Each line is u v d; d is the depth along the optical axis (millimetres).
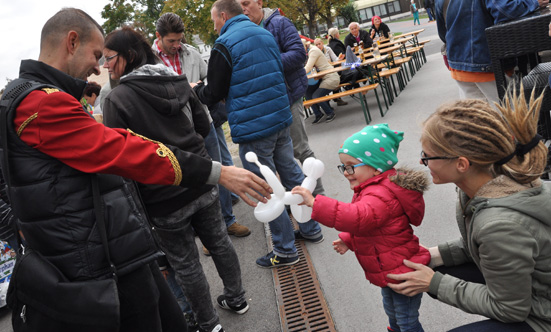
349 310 2859
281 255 3545
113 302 1633
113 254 1707
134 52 2393
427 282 1746
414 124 6328
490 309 1521
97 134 1649
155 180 1776
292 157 3635
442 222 3619
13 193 1636
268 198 2158
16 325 1748
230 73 3148
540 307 1463
